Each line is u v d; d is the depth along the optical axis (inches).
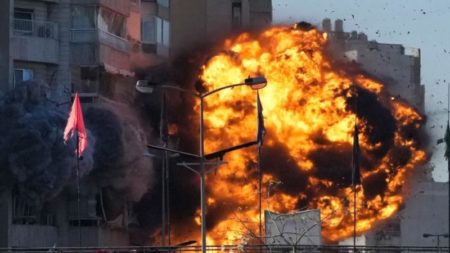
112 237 4955.7
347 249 4256.9
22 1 4817.9
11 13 4753.9
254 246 4170.8
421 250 4350.4
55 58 4869.6
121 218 4982.8
